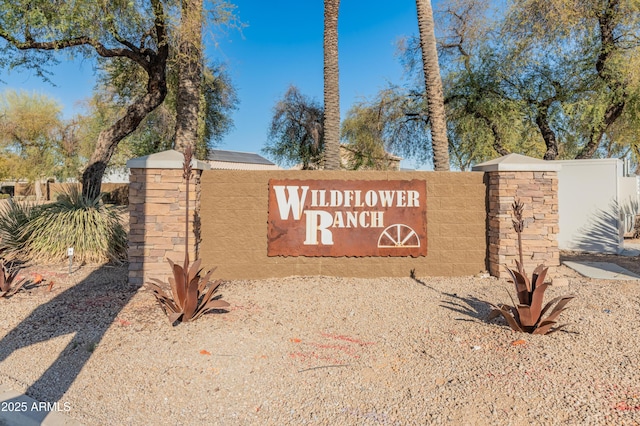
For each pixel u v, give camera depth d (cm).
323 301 602
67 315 532
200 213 740
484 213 779
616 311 545
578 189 1095
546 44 1509
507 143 1703
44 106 3491
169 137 2080
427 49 1195
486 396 339
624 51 1376
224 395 348
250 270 746
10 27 999
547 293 648
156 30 1184
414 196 768
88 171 1313
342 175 762
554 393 340
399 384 362
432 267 769
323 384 363
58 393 351
